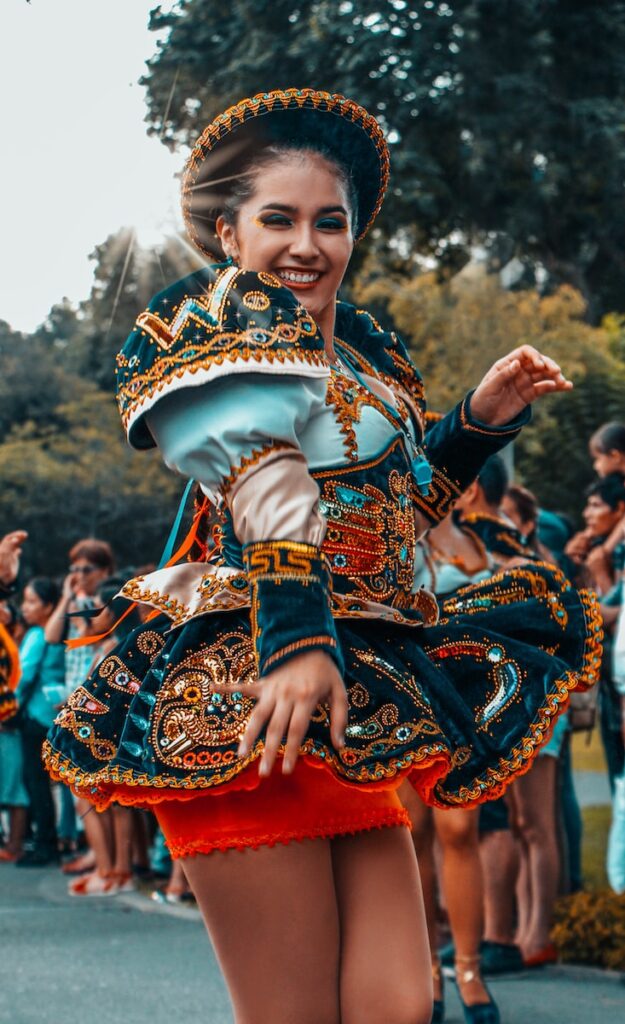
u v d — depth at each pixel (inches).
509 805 235.0
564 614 98.3
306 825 83.5
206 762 80.5
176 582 89.0
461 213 538.6
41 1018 195.2
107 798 87.7
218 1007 202.2
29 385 1123.3
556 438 797.9
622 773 227.8
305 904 83.0
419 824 180.4
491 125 500.1
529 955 226.5
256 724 74.3
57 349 1118.4
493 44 494.3
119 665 90.0
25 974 228.2
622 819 228.4
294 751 73.9
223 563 89.4
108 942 259.4
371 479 89.0
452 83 490.9
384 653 87.0
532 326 735.1
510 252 608.4
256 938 83.0
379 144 93.4
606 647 229.3
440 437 102.3
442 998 189.2
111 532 1137.4
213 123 91.0
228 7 386.6
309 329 82.4
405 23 466.6
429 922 187.3
